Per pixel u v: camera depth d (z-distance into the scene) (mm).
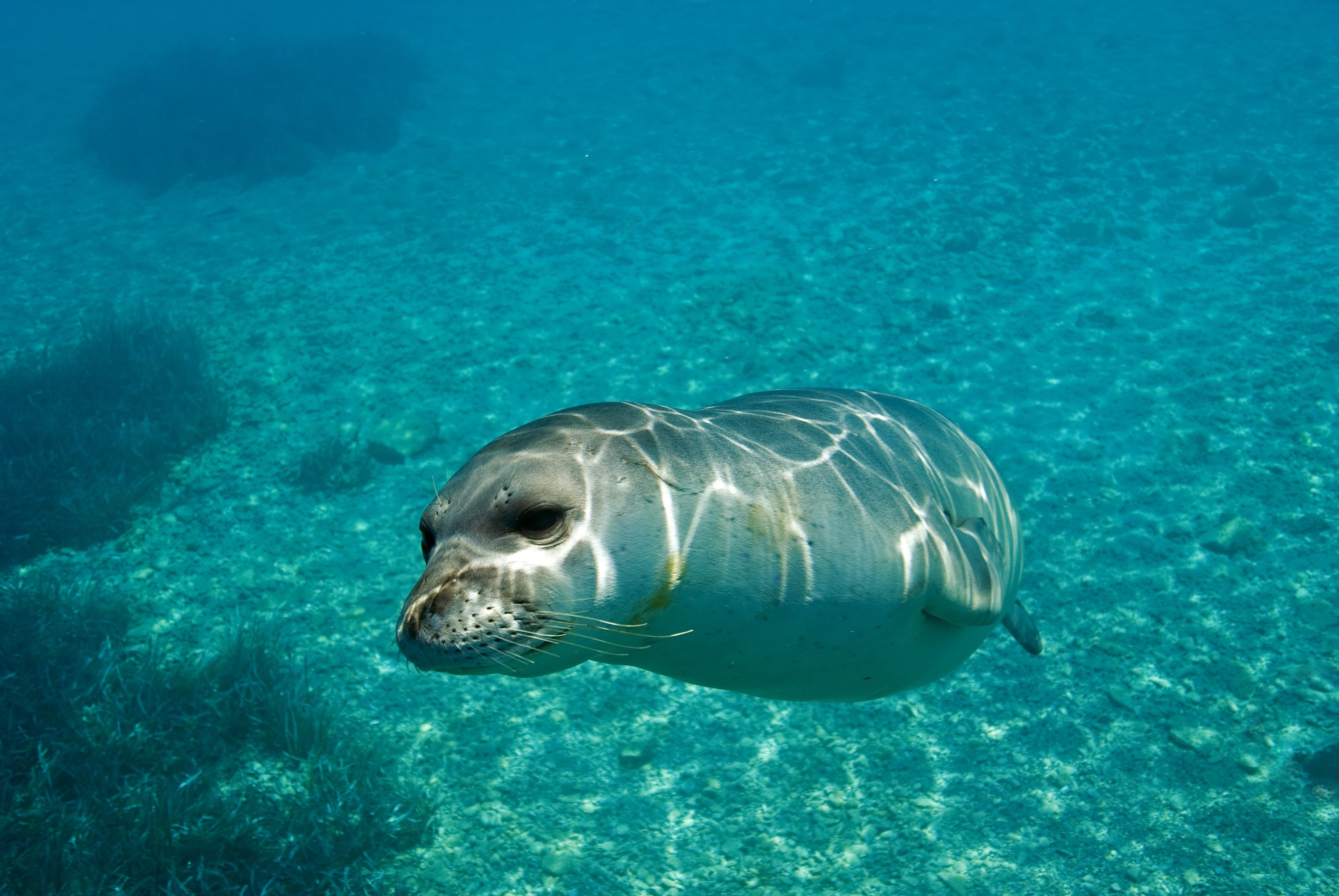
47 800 2014
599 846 2199
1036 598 2904
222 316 5434
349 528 3467
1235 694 2416
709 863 2141
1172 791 2174
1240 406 3789
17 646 2496
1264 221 5715
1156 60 9852
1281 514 3104
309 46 11742
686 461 974
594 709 2613
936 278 5223
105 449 3709
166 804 2025
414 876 2107
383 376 4555
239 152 8617
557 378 4449
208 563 3258
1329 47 9516
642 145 8516
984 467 1519
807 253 5691
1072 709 2455
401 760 2439
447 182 7840
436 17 20234
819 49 11914
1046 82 9328
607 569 885
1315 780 2129
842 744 2439
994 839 2121
